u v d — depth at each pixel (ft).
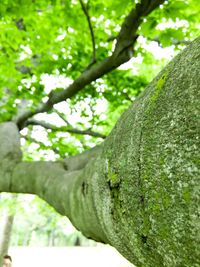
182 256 3.17
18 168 12.68
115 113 29.09
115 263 93.04
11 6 13.99
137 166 3.69
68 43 20.66
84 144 27.76
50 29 19.62
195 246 2.93
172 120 3.16
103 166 4.98
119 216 4.40
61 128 22.79
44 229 176.24
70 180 8.69
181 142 2.97
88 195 6.11
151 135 3.45
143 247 3.98
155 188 3.32
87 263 94.43
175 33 13.24
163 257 3.56
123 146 4.22
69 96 17.17
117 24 20.74
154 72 27.71
